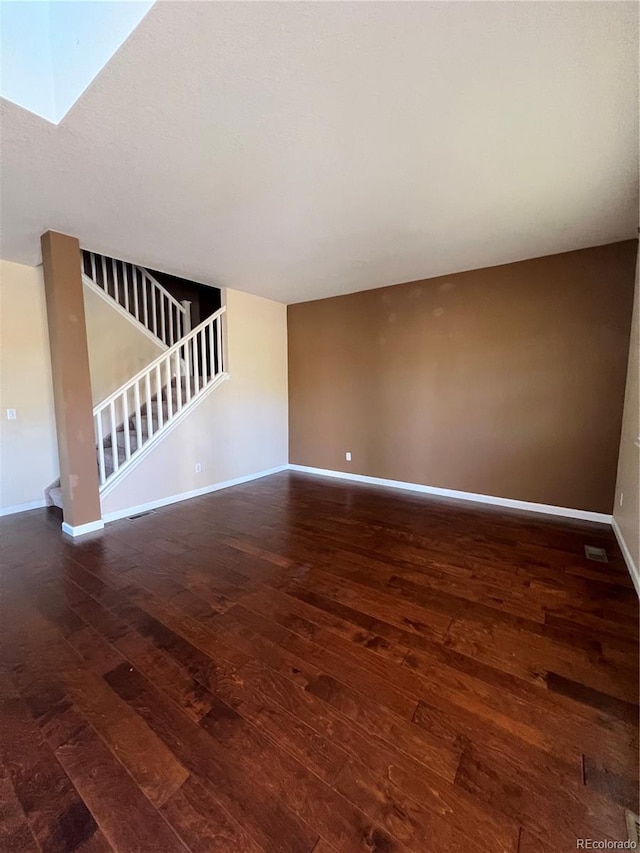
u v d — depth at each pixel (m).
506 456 3.95
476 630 1.96
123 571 2.58
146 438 4.21
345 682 1.60
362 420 5.01
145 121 1.69
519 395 3.83
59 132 1.75
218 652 1.79
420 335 4.42
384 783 1.19
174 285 5.98
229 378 4.76
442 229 2.94
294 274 4.10
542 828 1.07
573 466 3.59
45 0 1.62
